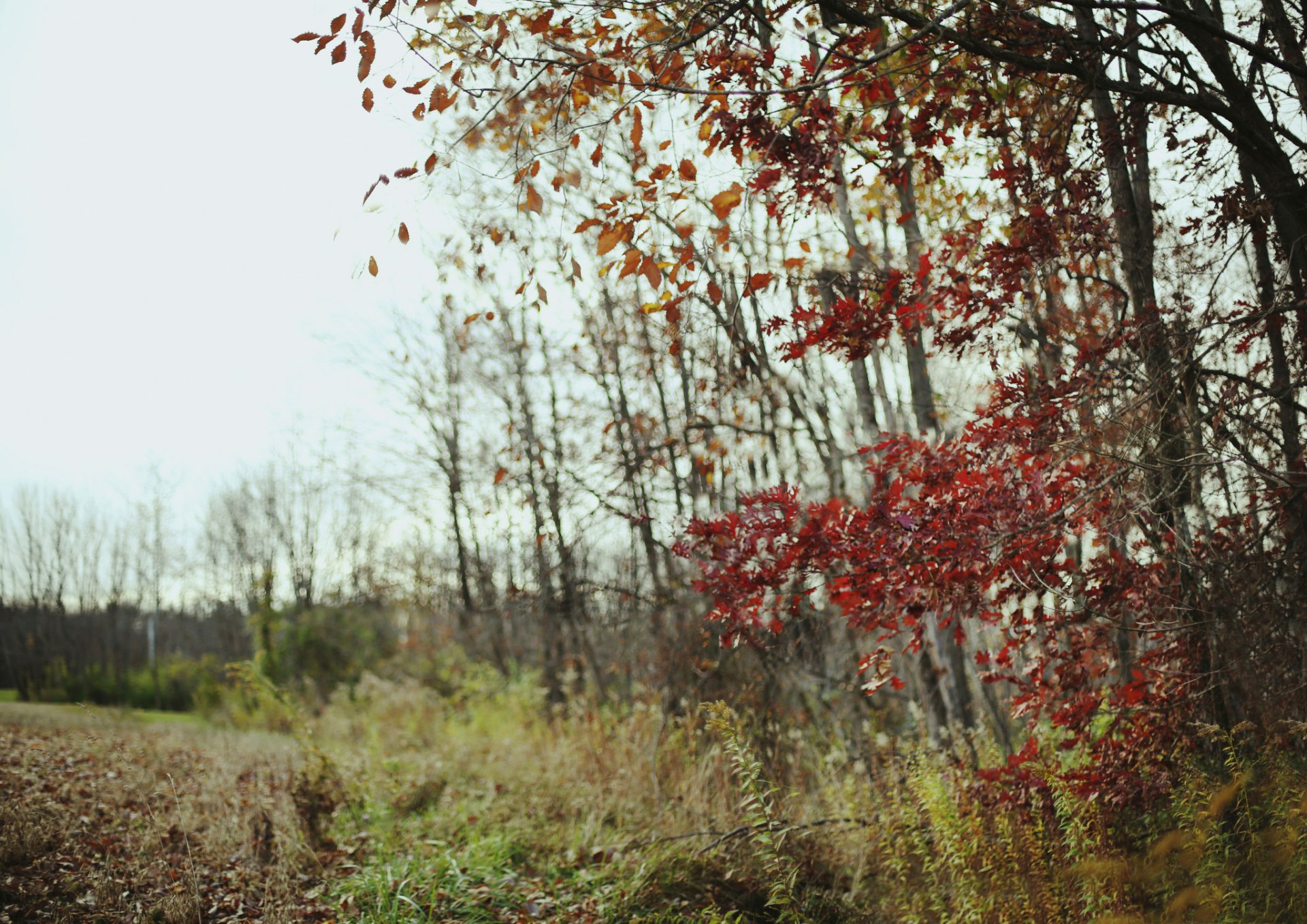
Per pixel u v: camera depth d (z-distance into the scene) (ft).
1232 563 15.03
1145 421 15.12
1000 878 15.34
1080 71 14.90
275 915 17.75
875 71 14.66
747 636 16.42
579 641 44.96
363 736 45.47
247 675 30.40
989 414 16.29
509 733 40.60
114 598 113.80
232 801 26.18
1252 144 15.93
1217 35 14.20
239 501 117.60
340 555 95.81
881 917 18.15
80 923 16.58
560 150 14.14
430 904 19.15
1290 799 12.39
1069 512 15.05
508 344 45.44
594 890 20.84
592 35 14.44
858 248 24.00
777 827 19.60
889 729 28.50
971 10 15.11
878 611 15.97
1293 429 16.12
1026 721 21.77
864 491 25.48
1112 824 14.79
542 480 36.86
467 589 59.93
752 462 34.88
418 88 13.83
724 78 14.33
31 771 26.45
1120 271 17.85
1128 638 17.57
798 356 16.24
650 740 30.63
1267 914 11.69
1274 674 14.43
